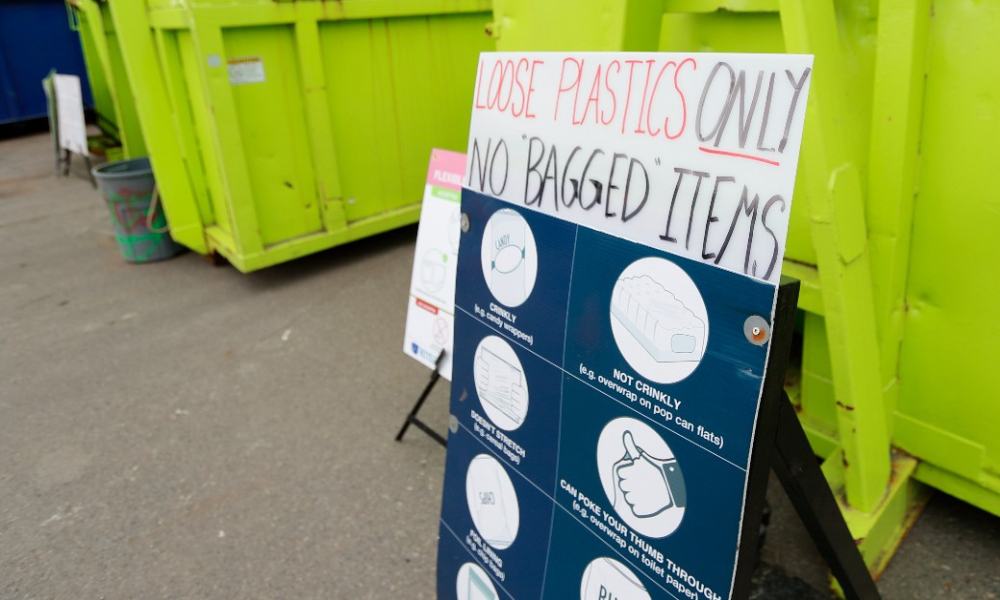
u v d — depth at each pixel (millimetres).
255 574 2105
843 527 1366
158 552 2223
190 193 4367
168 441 2785
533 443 1329
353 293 4039
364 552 2156
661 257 983
